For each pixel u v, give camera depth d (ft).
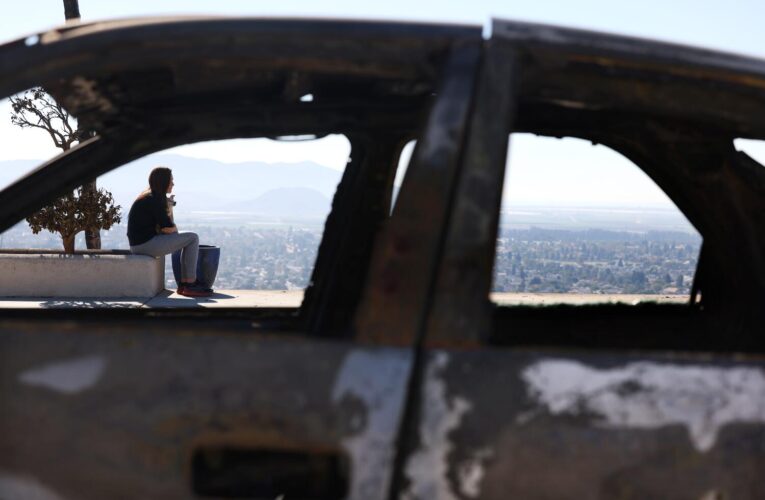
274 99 8.11
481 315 5.80
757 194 9.12
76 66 6.10
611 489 5.63
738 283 9.53
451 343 5.75
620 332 10.33
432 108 6.10
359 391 5.63
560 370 5.77
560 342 10.32
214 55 6.18
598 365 5.82
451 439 5.57
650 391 5.79
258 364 5.70
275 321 9.91
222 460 5.65
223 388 5.66
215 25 6.16
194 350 5.74
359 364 5.68
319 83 7.54
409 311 5.77
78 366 5.72
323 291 9.71
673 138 8.89
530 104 8.36
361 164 9.68
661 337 10.20
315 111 8.27
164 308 10.12
